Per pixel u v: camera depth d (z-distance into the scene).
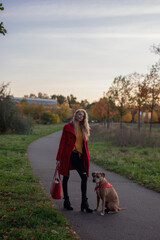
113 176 8.31
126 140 18.20
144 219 4.45
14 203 4.88
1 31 4.82
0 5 4.68
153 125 43.97
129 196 5.95
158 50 19.16
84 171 4.82
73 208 4.97
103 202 4.63
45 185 6.79
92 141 21.05
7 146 16.00
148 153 13.60
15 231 3.61
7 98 28.88
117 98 27.62
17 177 7.34
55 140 23.47
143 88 22.56
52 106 91.00
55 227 3.84
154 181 7.21
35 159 11.55
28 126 30.50
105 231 3.89
